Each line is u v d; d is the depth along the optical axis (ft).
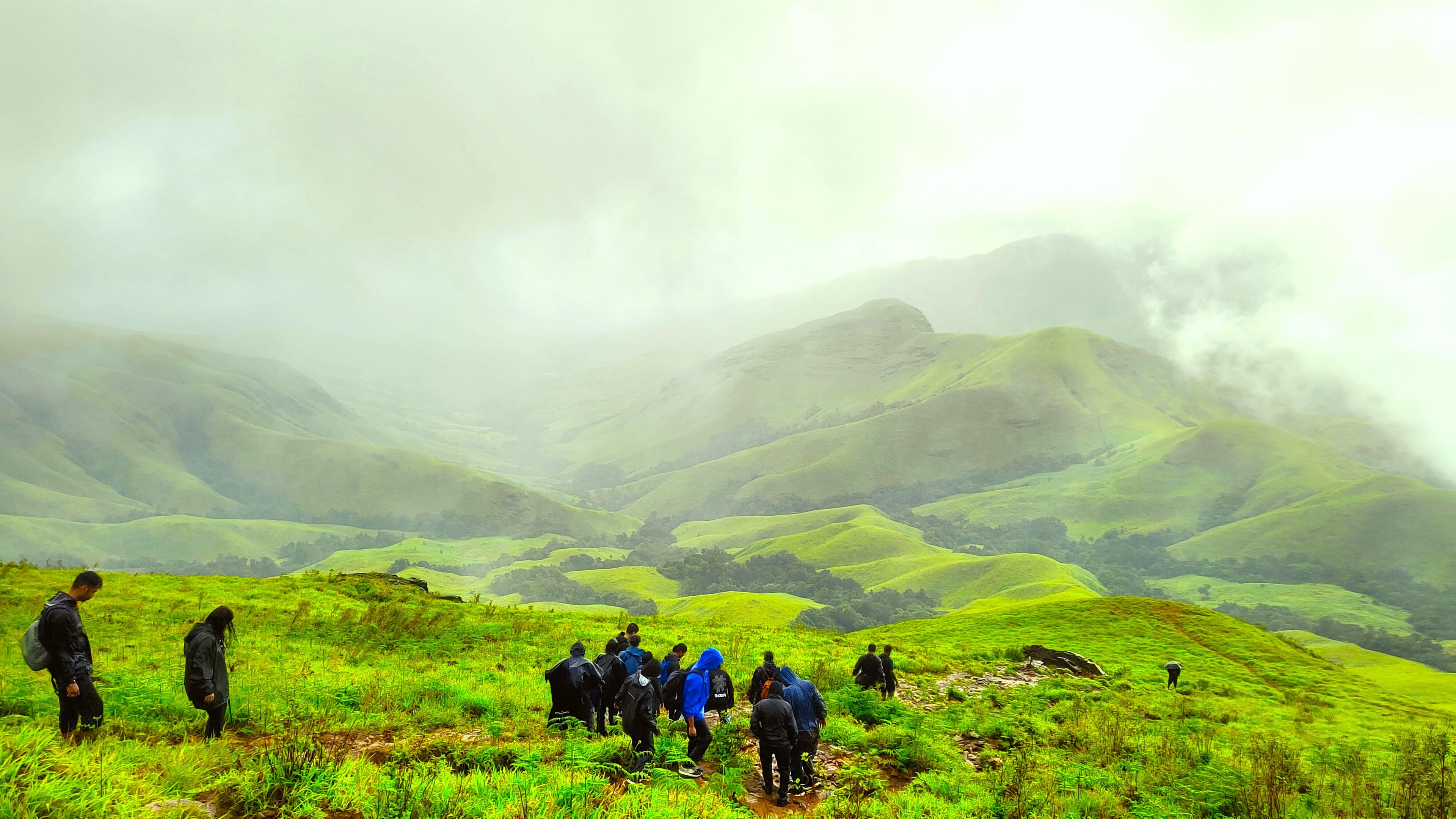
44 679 39.96
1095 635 161.38
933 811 35.53
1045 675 101.50
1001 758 50.26
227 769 27.91
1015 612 187.83
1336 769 55.01
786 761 36.11
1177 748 55.01
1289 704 103.81
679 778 33.88
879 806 35.40
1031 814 37.32
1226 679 127.85
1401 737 71.26
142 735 31.68
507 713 44.32
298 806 24.26
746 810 32.32
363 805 24.63
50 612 29.35
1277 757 50.85
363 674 51.83
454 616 93.50
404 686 47.44
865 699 59.36
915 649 117.08
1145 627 166.61
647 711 34.53
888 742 48.37
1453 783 45.85
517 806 25.13
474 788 26.50
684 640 95.81
